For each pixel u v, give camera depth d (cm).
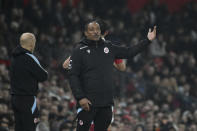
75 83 2433
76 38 7256
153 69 7456
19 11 7256
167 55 8050
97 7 8288
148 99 6869
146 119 5791
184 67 8019
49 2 7688
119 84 6675
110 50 2516
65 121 4781
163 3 9012
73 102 5528
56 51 6806
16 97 2666
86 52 2477
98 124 2505
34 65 2670
